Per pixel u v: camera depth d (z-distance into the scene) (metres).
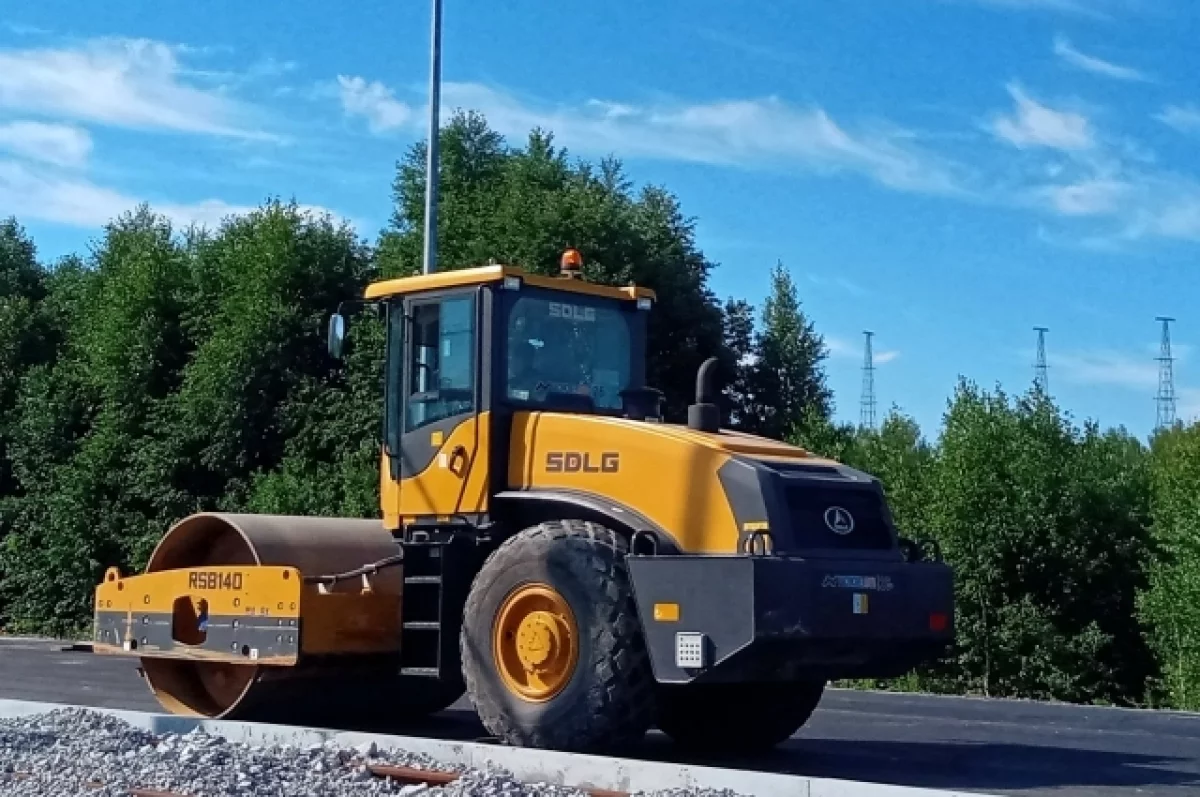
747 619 8.19
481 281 9.88
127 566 28.91
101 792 7.93
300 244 28.98
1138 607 26.80
